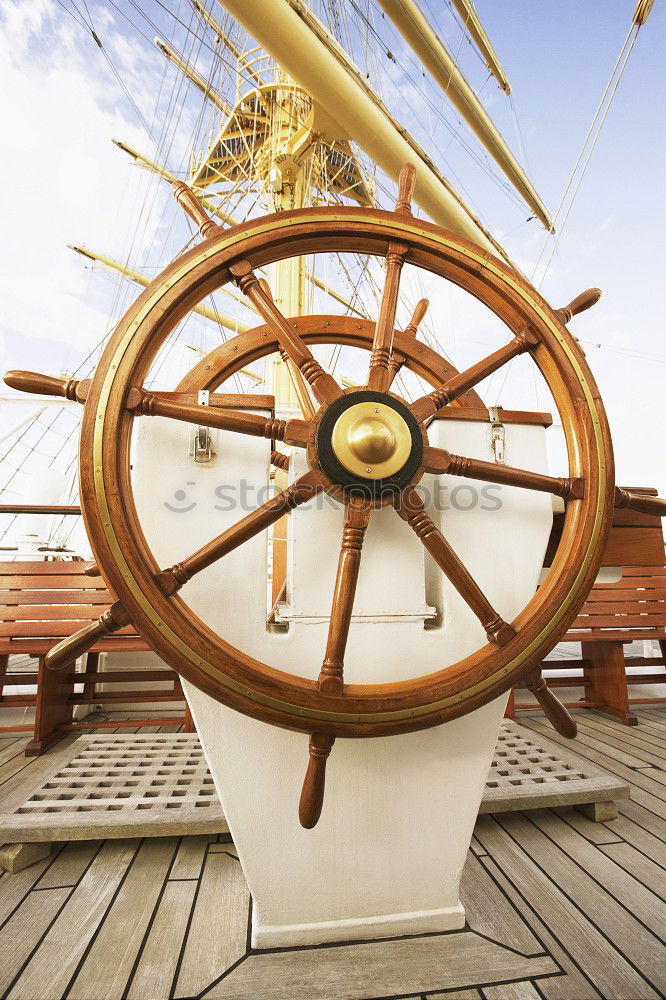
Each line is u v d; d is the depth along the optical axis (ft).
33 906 3.49
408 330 4.39
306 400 4.45
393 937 3.18
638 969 2.91
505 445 3.62
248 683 2.74
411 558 3.35
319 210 3.25
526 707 8.44
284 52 16.52
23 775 5.65
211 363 3.57
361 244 3.38
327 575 3.25
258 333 3.64
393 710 2.84
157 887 3.71
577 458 3.25
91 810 4.28
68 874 3.88
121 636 7.29
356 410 2.95
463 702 2.93
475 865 3.96
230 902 3.54
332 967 2.93
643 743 6.98
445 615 3.38
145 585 2.69
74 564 6.89
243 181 28.99
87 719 8.22
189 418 2.90
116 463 2.75
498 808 4.46
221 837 4.43
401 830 3.24
